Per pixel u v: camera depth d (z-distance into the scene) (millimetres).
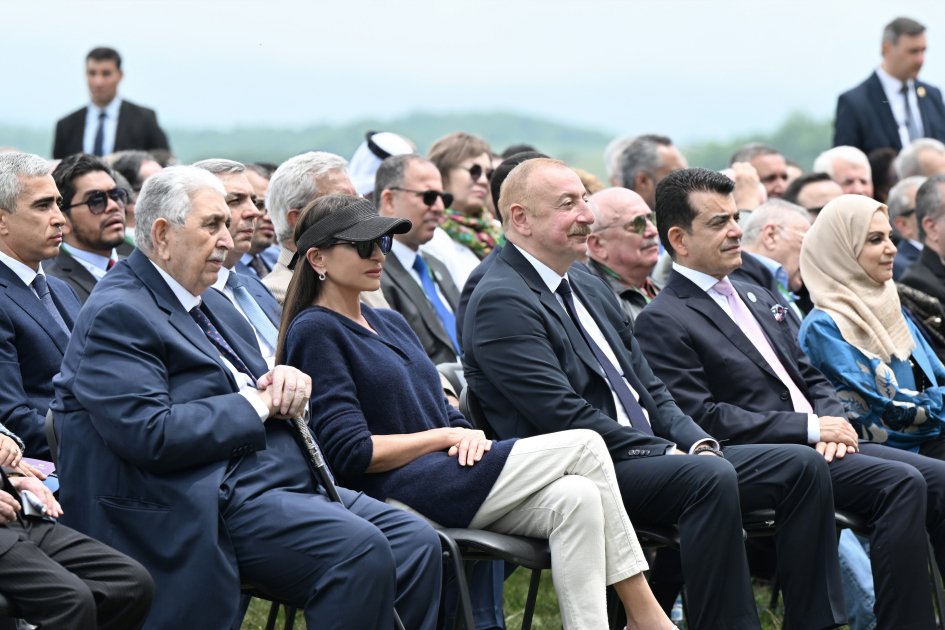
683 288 8648
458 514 6914
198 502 6176
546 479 6863
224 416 6316
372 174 11812
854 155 14164
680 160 12328
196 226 6645
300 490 6547
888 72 16219
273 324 8242
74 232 8812
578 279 8281
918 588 7887
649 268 9695
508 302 7621
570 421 7449
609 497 6930
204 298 7207
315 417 6914
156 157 12938
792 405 8500
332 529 6188
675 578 8023
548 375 7496
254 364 7109
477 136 11977
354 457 6820
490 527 6977
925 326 10070
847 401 8961
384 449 6887
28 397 7254
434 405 7305
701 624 7215
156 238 6648
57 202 7543
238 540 6262
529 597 7543
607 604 7500
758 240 10711
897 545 7898
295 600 6262
